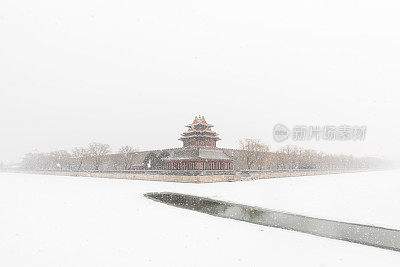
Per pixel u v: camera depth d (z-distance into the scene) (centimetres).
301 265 1048
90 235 1444
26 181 5931
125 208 2288
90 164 8900
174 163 6016
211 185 4494
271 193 3375
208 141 6725
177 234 1483
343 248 1266
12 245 1270
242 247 1270
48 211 2128
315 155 9788
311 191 3575
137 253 1170
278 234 1510
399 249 1257
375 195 3161
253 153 7200
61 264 1045
